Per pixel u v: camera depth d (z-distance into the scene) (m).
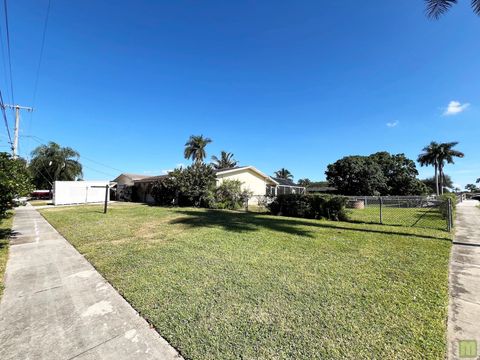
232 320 2.82
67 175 37.62
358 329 2.64
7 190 6.11
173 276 4.10
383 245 6.11
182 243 6.28
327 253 5.40
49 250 5.89
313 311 3.00
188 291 3.54
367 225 9.31
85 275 4.25
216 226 8.80
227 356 2.27
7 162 6.57
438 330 2.62
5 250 5.92
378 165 35.97
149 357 2.29
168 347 2.42
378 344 2.41
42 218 11.93
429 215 13.07
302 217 11.79
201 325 2.74
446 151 40.94
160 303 3.22
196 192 17.36
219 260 4.92
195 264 4.68
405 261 4.86
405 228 8.65
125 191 33.09
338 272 4.27
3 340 2.53
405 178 36.16
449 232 7.82
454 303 3.24
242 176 23.72
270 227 8.59
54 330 2.70
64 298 3.43
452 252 5.59
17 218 11.91
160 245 6.11
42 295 3.53
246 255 5.25
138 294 3.47
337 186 37.44
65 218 11.67
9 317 2.96
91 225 9.38
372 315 2.91
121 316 2.97
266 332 2.60
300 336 2.53
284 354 2.28
